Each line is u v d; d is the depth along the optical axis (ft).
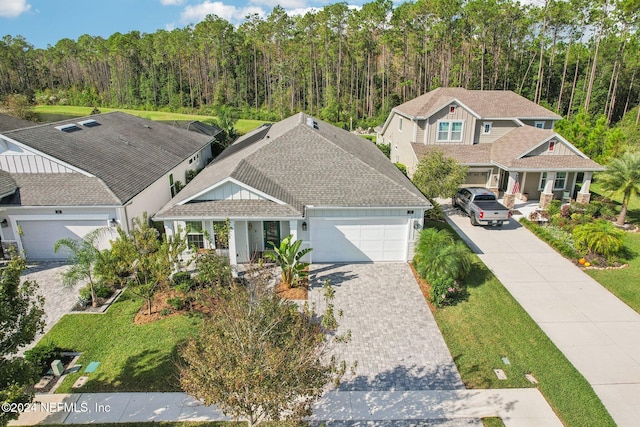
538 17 186.80
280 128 87.66
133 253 43.60
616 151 100.22
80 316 46.50
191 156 95.55
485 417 33.09
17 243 59.72
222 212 54.13
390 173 69.51
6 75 317.42
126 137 83.87
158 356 39.81
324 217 58.34
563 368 38.58
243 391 22.54
